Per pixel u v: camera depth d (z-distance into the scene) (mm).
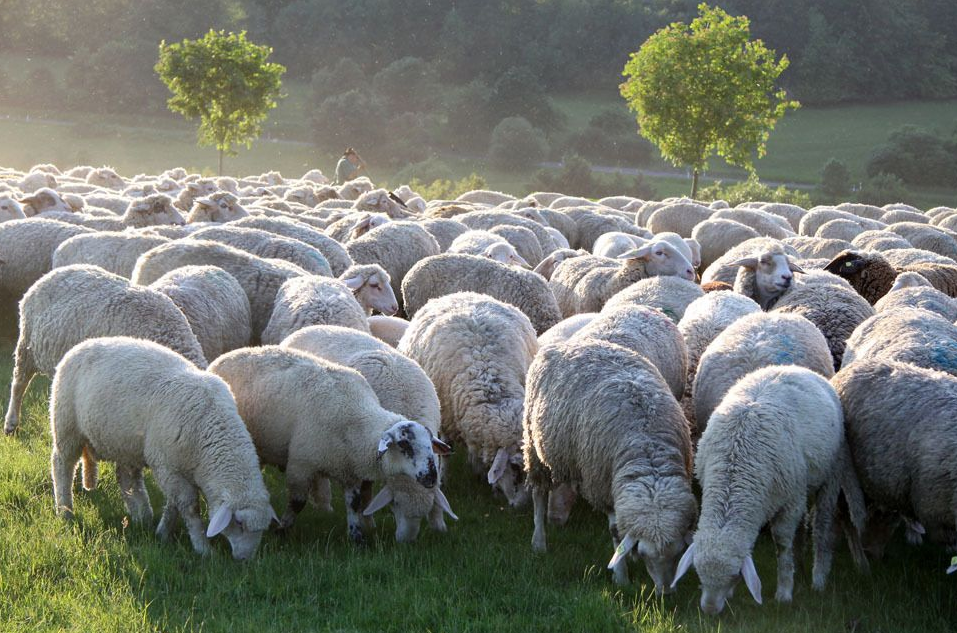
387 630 8539
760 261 15273
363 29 164000
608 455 9359
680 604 9102
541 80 162250
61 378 10000
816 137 137125
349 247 18766
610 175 112688
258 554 9562
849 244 20984
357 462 9938
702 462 9266
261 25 165375
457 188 66312
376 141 122688
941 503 8930
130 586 8797
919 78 156875
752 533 8727
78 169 38312
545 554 10219
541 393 10141
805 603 9281
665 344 11750
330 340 11695
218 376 9945
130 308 11516
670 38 55219
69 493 10344
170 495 9500
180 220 19922
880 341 11312
